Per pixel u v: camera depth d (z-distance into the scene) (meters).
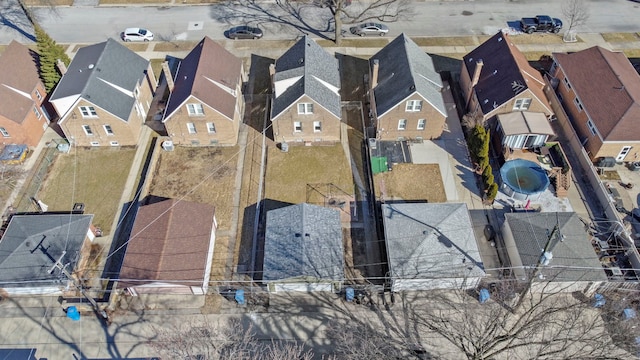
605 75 51.91
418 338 37.19
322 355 36.22
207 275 40.38
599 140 48.06
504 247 43.12
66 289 39.19
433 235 40.50
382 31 66.56
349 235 44.00
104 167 49.97
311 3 73.44
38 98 53.22
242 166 50.00
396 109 49.00
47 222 42.19
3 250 40.03
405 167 49.59
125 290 39.50
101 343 37.16
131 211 45.97
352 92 58.69
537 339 36.50
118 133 50.66
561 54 57.59
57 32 67.88
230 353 32.34
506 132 48.72
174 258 39.34
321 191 47.59
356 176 49.12
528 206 45.78
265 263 39.84
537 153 50.38
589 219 45.00
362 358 31.17
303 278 38.22
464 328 32.38
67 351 36.78
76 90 48.28
